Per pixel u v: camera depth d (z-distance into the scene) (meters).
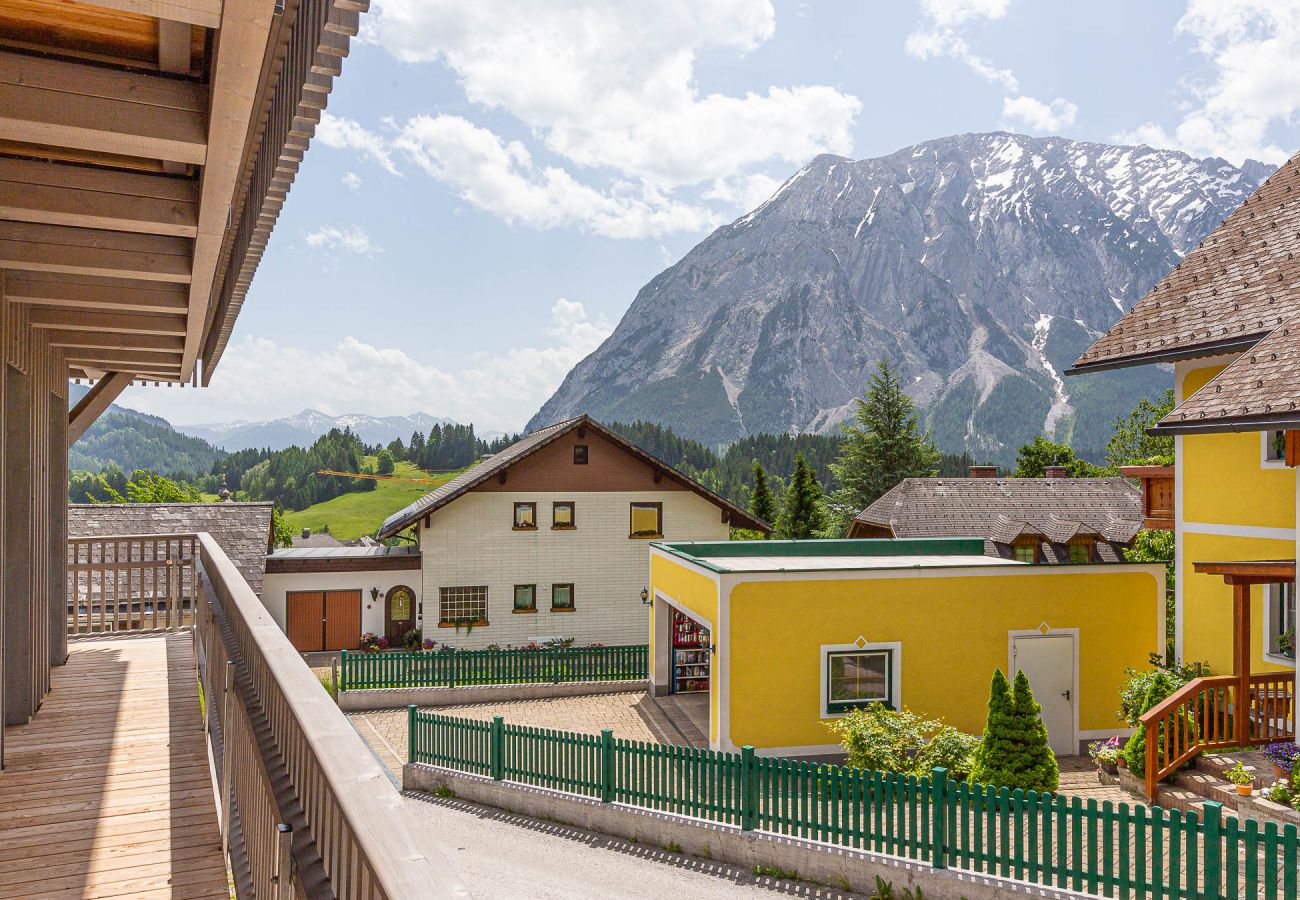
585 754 12.87
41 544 7.88
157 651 10.20
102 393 10.30
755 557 19.64
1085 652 15.86
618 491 28.30
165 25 2.76
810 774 10.54
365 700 19.91
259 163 3.92
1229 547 12.80
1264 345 11.41
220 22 2.27
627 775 12.37
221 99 2.72
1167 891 8.11
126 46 3.02
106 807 5.60
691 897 9.72
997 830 9.66
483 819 13.21
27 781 6.05
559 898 9.67
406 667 20.25
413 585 27.14
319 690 2.75
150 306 5.95
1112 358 15.17
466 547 27.16
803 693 14.94
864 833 10.05
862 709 15.11
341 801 1.82
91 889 4.46
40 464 7.67
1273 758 9.84
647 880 10.32
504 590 27.44
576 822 12.70
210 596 6.74
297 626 26.28
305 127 3.18
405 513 29.81
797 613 14.94
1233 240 15.34
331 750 2.15
